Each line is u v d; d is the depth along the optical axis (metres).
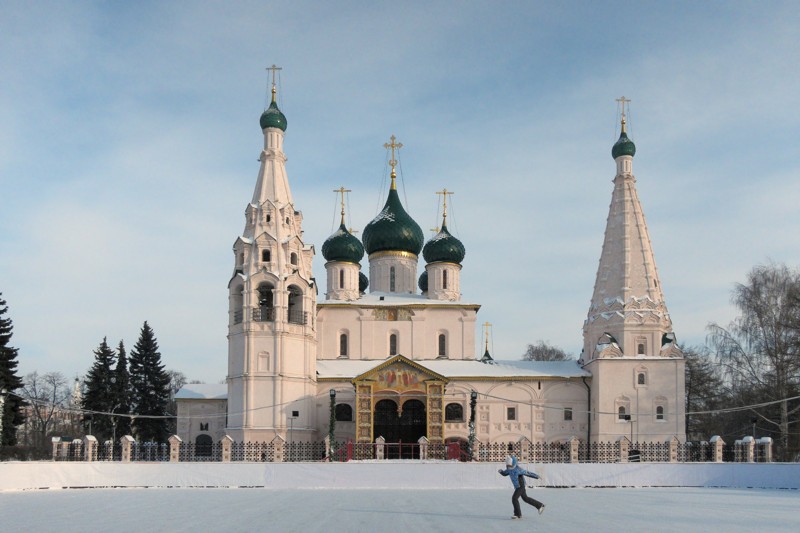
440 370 82.56
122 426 88.00
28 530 25.62
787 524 27.67
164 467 49.91
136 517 29.61
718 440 62.53
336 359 85.12
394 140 95.75
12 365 75.25
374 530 25.17
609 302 80.94
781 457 70.25
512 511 32.16
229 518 29.03
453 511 32.00
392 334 86.44
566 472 50.38
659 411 77.62
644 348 78.94
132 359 92.31
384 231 91.94
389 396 75.75
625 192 83.19
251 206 79.38
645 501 37.97
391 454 75.75
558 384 81.44
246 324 75.12
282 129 82.44
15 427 76.31
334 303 85.50
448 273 90.19
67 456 63.09
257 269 76.38
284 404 74.25
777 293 77.81
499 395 81.31
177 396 82.25
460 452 68.94
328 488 48.84
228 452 62.22
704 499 39.38
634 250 81.56
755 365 78.94
